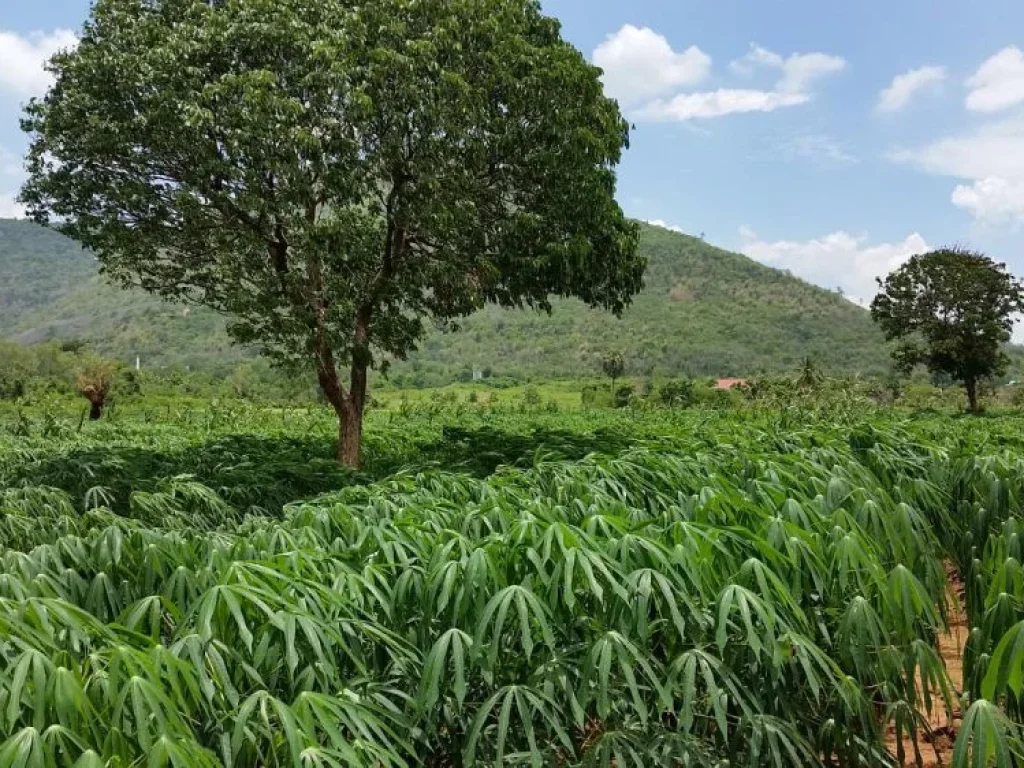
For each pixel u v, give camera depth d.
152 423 24.97
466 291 10.02
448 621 3.14
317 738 2.61
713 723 3.21
